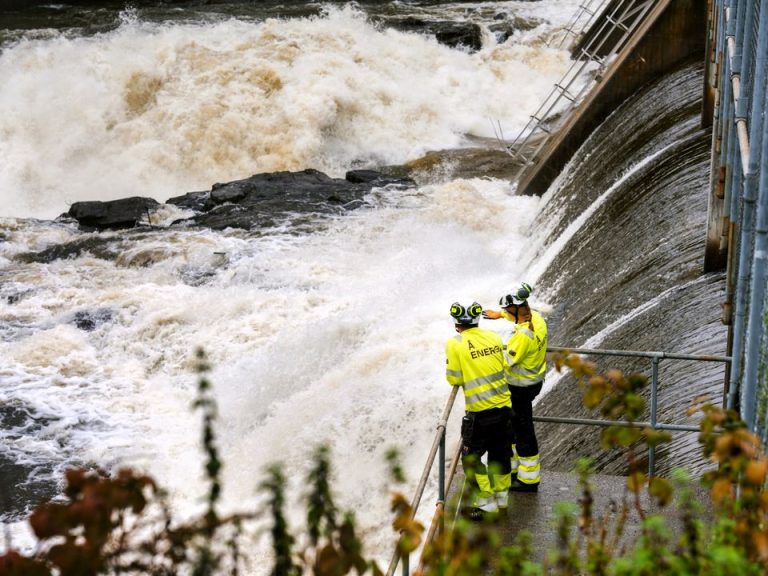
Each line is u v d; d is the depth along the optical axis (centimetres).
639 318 1096
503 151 2558
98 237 1969
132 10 3772
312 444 1184
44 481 1170
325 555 277
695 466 750
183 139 2634
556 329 1317
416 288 1614
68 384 1423
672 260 1162
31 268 1833
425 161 2506
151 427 1320
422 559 321
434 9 3778
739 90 813
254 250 1850
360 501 1082
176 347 1521
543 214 1902
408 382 1254
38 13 3797
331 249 1853
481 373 680
